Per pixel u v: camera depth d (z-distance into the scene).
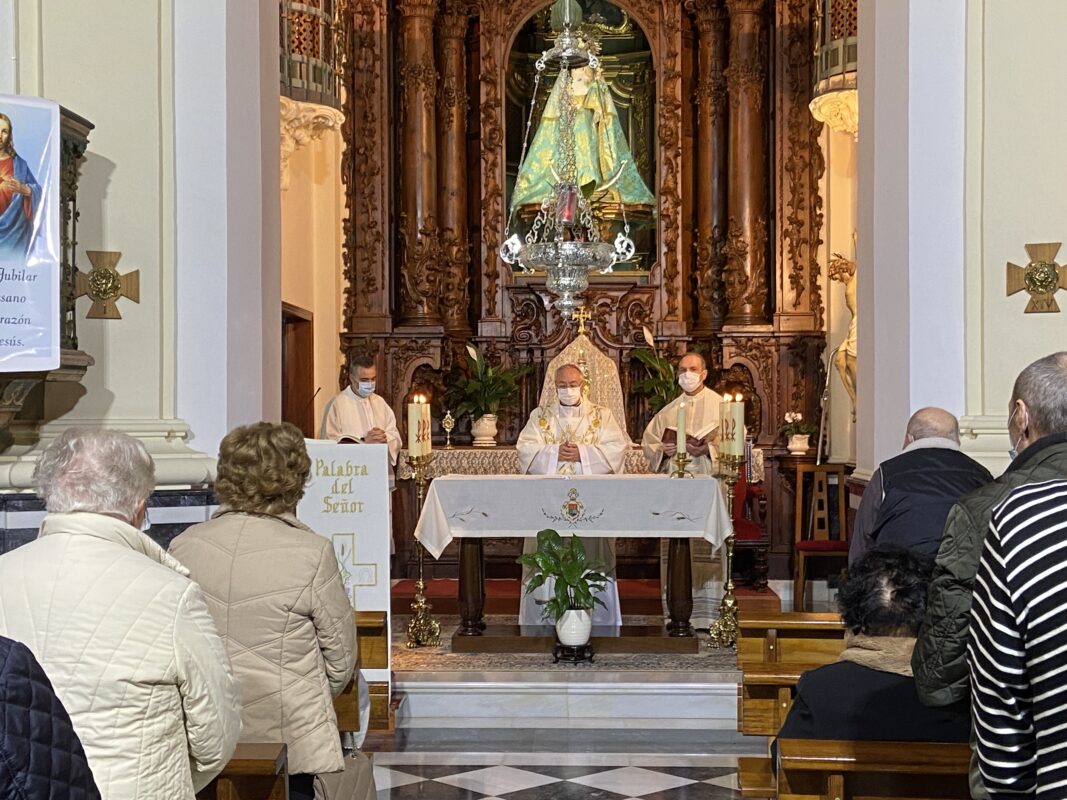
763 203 10.95
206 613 2.45
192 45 5.33
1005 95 5.37
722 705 6.58
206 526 3.38
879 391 5.78
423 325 10.93
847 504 9.70
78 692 2.29
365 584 5.85
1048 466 2.54
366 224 10.91
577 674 6.73
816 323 10.73
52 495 2.47
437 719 6.60
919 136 5.43
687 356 8.96
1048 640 2.00
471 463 10.26
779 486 10.55
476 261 11.30
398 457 10.38
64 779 1.59
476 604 7.50
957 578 2.55
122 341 5.17
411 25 10.95
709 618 8.49
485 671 6.79
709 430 8.81
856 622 3.12
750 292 10.90
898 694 3.04
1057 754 1.99
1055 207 5.36
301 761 3.26
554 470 8.09
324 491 5.86
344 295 10.95
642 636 7.39
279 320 5.98
